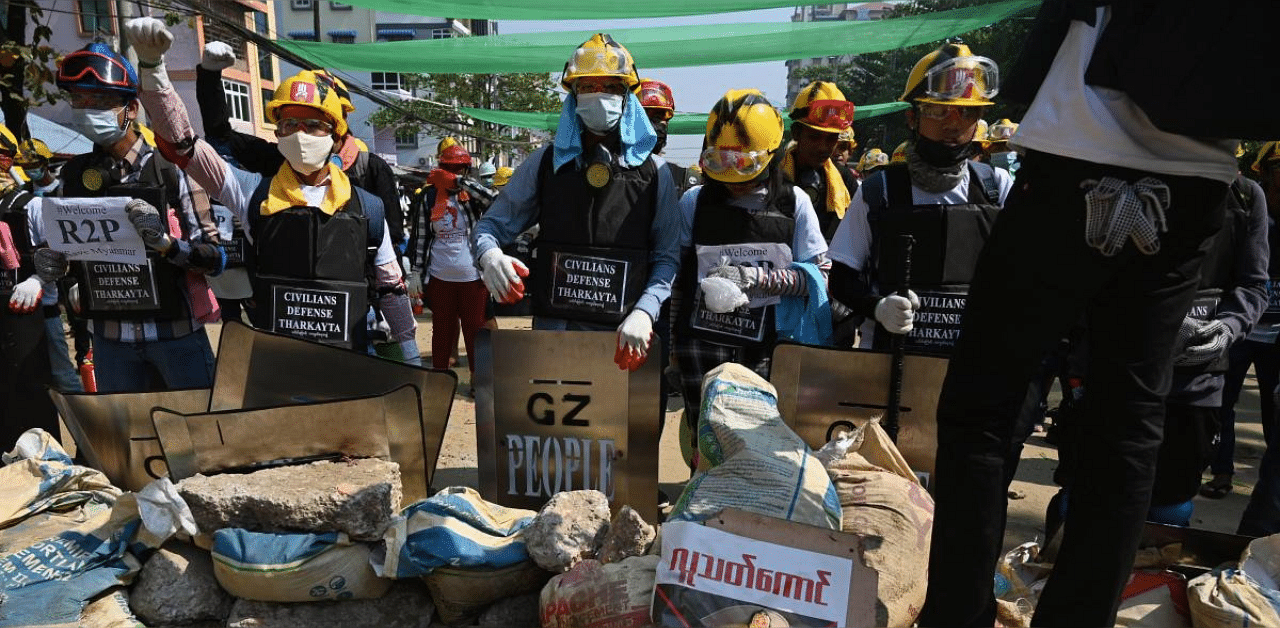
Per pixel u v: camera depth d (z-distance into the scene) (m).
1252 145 5.24
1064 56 1.75
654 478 3.30
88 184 3.58
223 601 2.88
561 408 3.33
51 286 4.34
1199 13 1.53
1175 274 1.80
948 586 1.94
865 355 3.19
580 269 3.25
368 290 3.89
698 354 3.44
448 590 2.81
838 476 2.82
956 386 1.91
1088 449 1.88
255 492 2.82
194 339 3.75
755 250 3.29
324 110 3.54
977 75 2.97
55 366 4.43
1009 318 1.81
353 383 3.40
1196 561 2.87
